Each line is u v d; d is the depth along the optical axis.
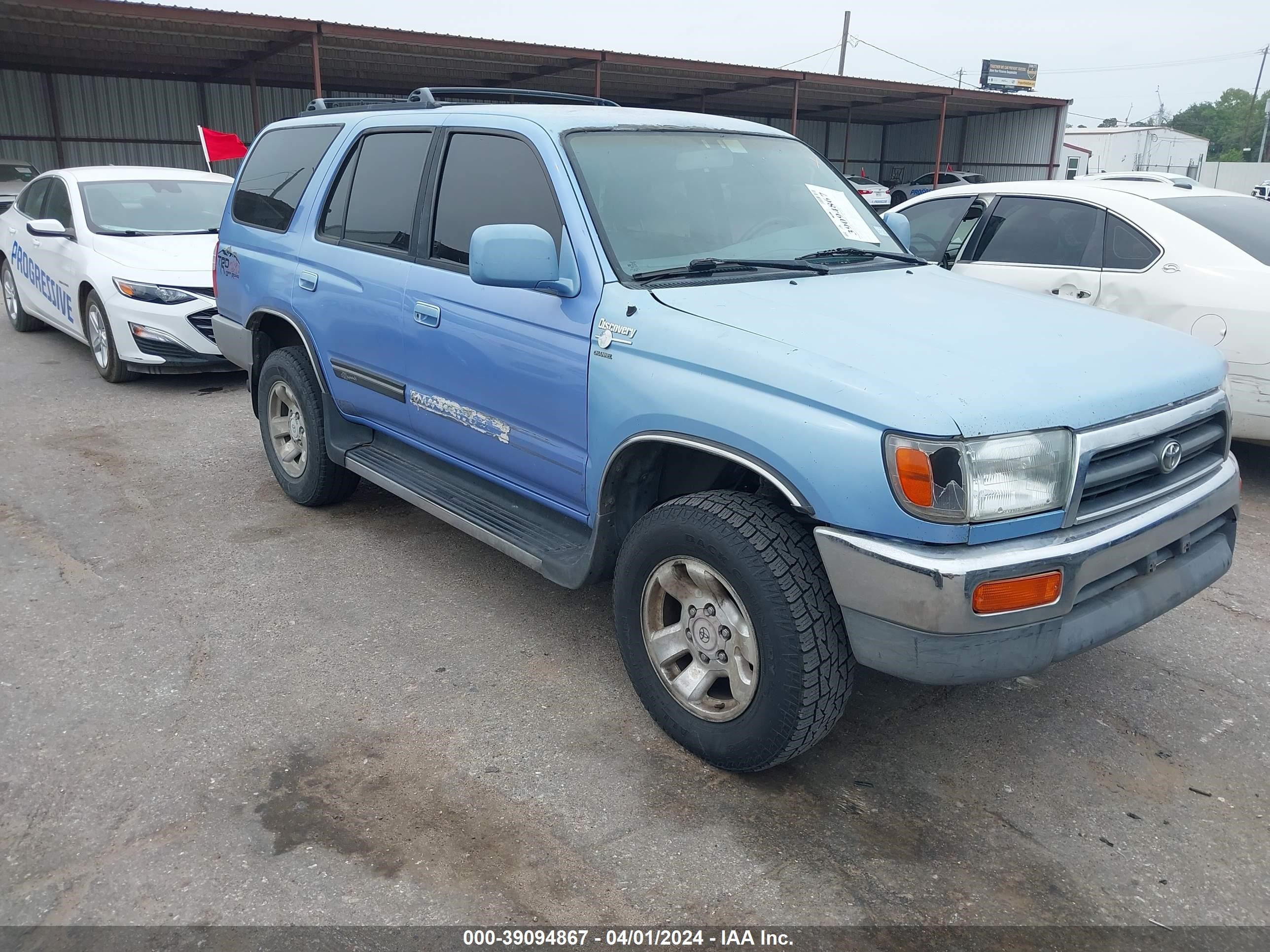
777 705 2.70
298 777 2.96
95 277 7.68
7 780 2.92
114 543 4.77
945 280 3.67
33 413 7.12
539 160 3.49
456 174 3.87
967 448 2.41
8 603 4.10
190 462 6.04
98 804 2.82
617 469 3.14
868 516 2.48
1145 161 48.38
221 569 4.48
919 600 2.44
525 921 2.40
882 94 29.08
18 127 23.67
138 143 25.39
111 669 3.58
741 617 2.80
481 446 3.79
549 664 3.67
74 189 8.55
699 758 3.07
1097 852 2.69
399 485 4.23
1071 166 43.03
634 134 3.70
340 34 17.86
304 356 4.97
